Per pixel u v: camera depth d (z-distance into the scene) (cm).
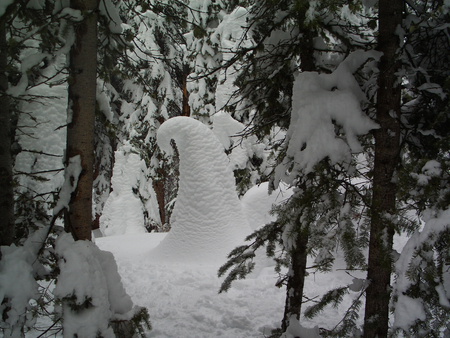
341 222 275
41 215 361
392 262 272
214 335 529
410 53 320
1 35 338
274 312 616
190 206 905
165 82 1576
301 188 354
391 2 309
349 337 309
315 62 406
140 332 307
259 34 479
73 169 302
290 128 323
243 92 469
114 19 329
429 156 346
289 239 360
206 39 1366
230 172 931
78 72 304
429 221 228
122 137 1722
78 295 261
